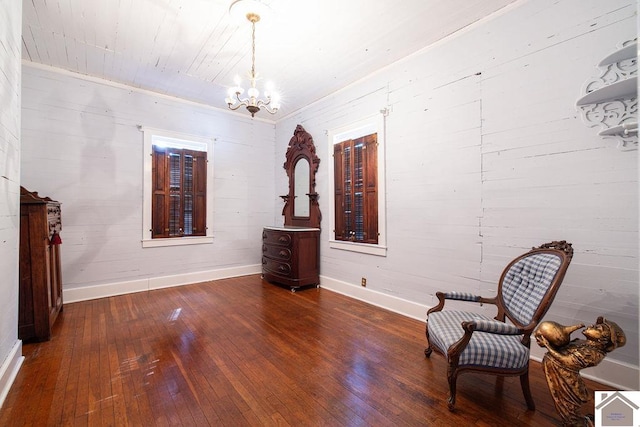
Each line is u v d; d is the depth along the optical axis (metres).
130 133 3.75
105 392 1.71
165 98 4.02
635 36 1.72
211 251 4.45
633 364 1.73
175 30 2.60
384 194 3.24
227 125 4.62
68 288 3.33
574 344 1.41
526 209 2.17
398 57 3.05
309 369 1.97
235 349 2.25
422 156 2.87
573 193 1.96
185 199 4.20
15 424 1.45
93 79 3.49
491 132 2.36
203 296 3.62
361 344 2.35
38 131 3.18
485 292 2.41
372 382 1.83
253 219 4.91
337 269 3.87
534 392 1.76
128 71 3.37
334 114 3.93
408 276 3.01
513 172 2.24
